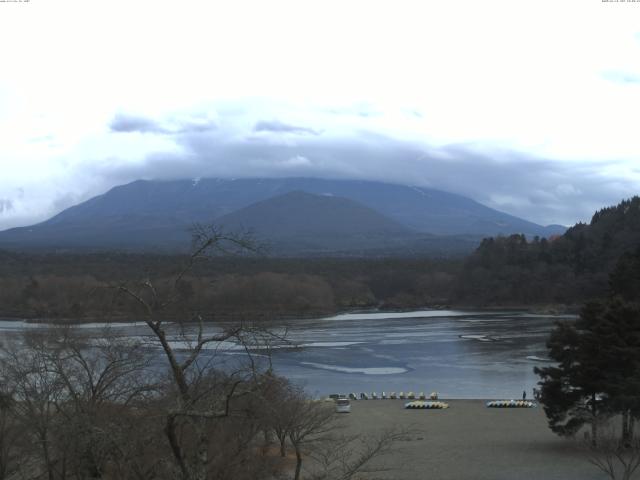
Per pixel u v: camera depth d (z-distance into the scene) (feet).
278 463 132.77
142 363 117.80
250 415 68.49
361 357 400.88
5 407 102.53
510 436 196.75
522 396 283.18
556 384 174.40
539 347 429.79
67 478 95.91
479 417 232.32
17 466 101.81
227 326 80.12
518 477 148.66
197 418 60.85
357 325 608.60
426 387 306.96
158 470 69.77
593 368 167.84
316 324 620.90
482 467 158.40
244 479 87.66
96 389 95.14
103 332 140.67
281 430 134.10
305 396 218.59
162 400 77.05
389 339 489.26
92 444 70.44
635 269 437.17
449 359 389.80
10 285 564.71
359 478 124.06
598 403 172.65
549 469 154.51
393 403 265.95
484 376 333.83
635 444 141.79
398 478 148.56
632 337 170.19
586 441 161.27
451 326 583.58
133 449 68.49
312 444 151.23
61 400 113.19
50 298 478.18
